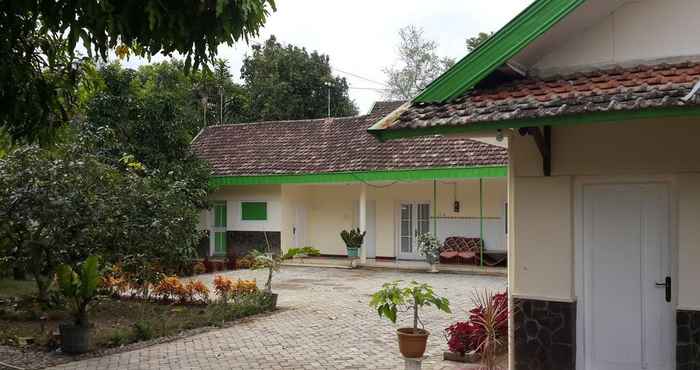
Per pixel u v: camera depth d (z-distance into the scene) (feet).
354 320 38.86
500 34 20.90
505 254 68.03
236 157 80.89
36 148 33.47
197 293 45.16
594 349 22.74
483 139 28.68
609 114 17.61
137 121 67.97
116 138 63.98
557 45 22.48
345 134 78.84
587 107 17.97
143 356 29.76
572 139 22.50
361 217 71.61
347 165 71.36
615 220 22.54
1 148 31.94
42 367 27.86
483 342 26.63
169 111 69.72
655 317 22.00
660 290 21.93
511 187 23.43
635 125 21.62
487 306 27.89
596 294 22.75
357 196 79.15
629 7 21.68
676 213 21.24
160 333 34.22
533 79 22.40
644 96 17.71
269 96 114.83
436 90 21.61
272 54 120.67
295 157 76.95
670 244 21.72
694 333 20.56
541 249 22.98
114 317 39.45
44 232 34.17
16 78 21.75
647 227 22.13
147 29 19.76
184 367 27.68
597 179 22.53
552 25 20.48
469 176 63.98
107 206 34.37
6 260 35.68
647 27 21.49
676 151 21.02
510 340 23.34
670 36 21.24
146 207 37.06
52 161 33.81
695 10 21.04
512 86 21.85
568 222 22.59
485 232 71.05
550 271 22.86
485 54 21.13
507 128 19.56
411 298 31.35
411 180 67.51
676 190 21.24
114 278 41.27
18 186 33.14
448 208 73.41
